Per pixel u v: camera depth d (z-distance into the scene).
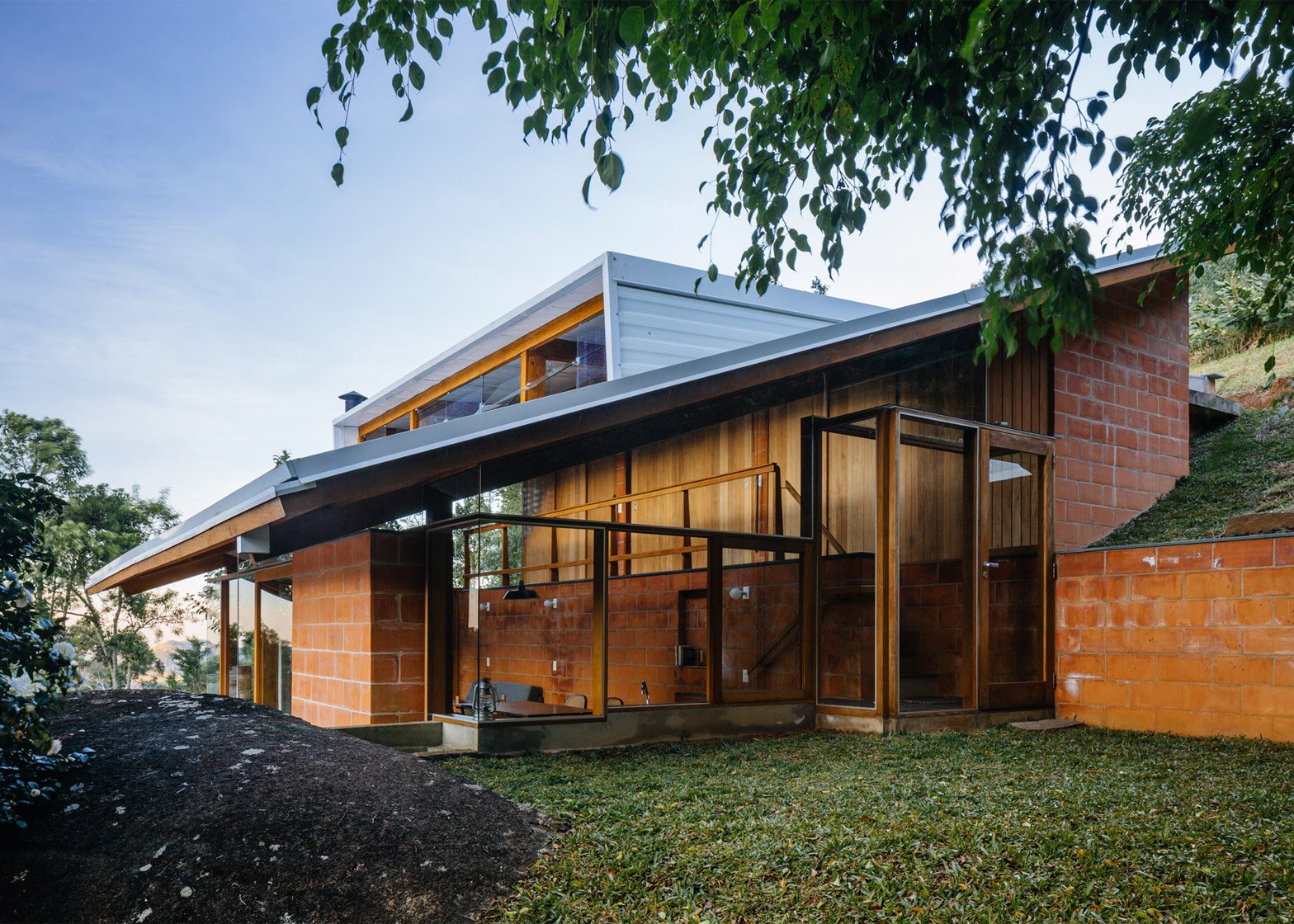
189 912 3.92
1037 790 5.59
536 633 11.03
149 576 12.38
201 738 5.52
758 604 10.05
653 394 8.69
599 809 5.34
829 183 4.56
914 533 9.55
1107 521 11.05
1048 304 4.04
